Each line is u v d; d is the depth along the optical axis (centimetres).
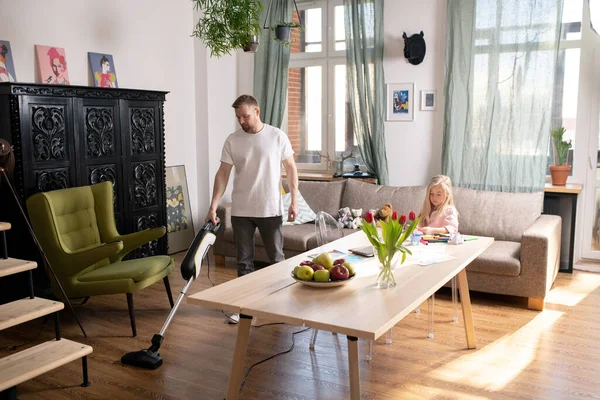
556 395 284
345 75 617
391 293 239
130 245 412
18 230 398
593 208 518
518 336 361
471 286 428
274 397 285
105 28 514
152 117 493
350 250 317
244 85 651
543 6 487
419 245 332
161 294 454
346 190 541
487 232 474
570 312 405
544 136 498
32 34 454
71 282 370
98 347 350
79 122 428
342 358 332
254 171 379
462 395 285
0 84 380
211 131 625
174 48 590
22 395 290
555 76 514
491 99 512
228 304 226
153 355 322
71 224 391
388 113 578
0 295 407
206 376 310
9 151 340
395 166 583
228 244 530
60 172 416
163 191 508
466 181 531
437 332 369
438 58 547
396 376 306
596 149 510
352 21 568
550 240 408
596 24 495
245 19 505
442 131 555
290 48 618
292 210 388
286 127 656
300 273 247
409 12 554
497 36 506
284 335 367
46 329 379
